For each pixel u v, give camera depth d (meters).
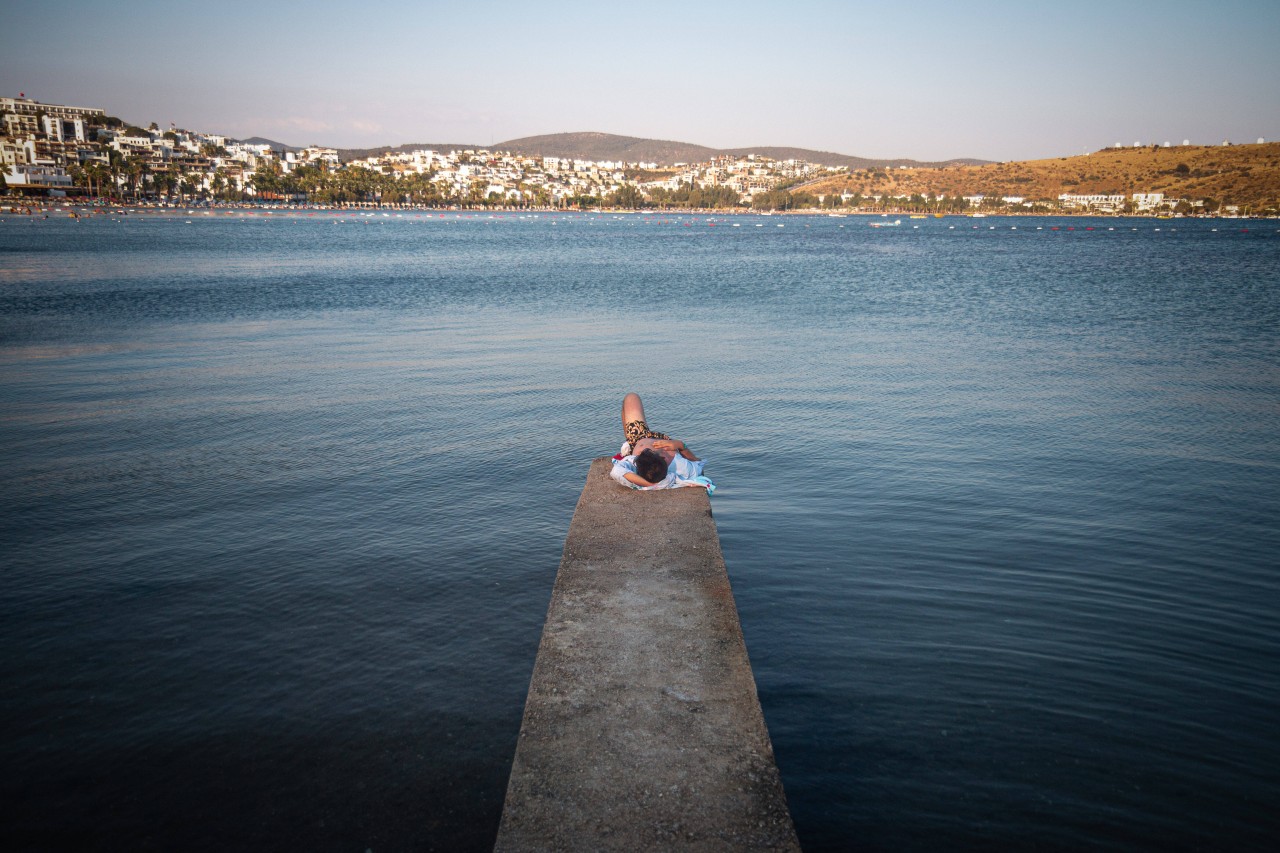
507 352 16.31
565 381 13.23
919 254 64.12
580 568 4.89
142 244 60.97
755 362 15.05
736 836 2.73
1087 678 4.38
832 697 4.20
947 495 7.40
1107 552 6.08
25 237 68.00
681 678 3.69
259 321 21.41
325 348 16.83
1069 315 22.98
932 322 21.44
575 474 8.16
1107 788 3.55
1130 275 39.91
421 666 4.51
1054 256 60.09
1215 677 4.39
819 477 7.94
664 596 4.51
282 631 4.91
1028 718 4.03
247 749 3.80
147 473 8.18
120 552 6.13
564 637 4.05
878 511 6.97
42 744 3.84
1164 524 6.67
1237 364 14.77
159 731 3.93
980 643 4.74
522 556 6.05
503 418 10.65
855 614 5.09
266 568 5.83
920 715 4.05
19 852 3.20
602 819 2.81
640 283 34.47
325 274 37.94
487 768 3.68
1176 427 10.02
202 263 43.69
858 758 3.74
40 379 13.43
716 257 57.31
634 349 16.67
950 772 3.65
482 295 28.83
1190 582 5.57
